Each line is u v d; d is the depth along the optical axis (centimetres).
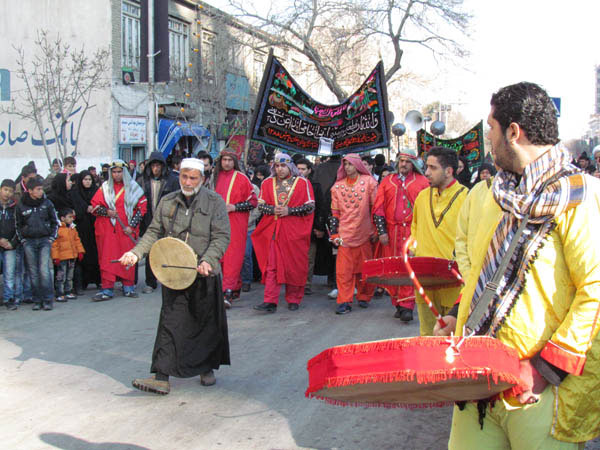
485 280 243
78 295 974
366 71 3136
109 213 912
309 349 672
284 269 836
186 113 2314
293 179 842
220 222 554
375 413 497
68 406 509
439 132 1606
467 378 212
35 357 641
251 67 2980
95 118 2130
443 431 462
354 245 828
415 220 592
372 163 1288
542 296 232
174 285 528
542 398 234
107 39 2111
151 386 524
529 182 233
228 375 589
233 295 944
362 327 766
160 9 1518
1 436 450
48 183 1109
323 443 441
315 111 972
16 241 862
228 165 875
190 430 462
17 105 2170
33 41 2155
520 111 232
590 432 237
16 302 873
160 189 1017
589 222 224
